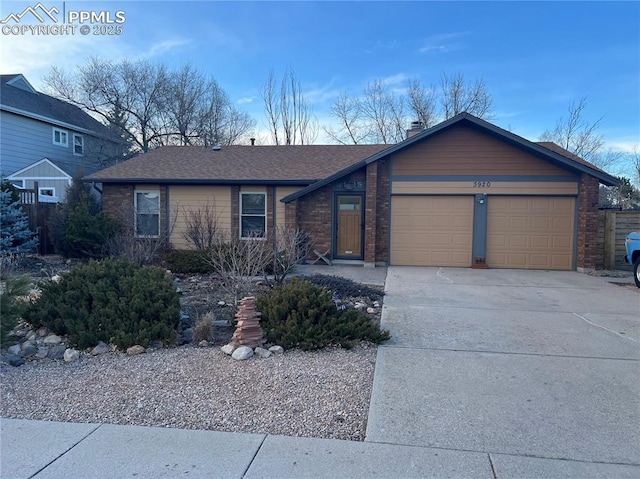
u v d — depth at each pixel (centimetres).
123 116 3225
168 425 377
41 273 1177
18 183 2133
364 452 335
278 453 333
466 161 1389
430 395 436
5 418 390
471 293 965
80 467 314
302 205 1493
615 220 1387
